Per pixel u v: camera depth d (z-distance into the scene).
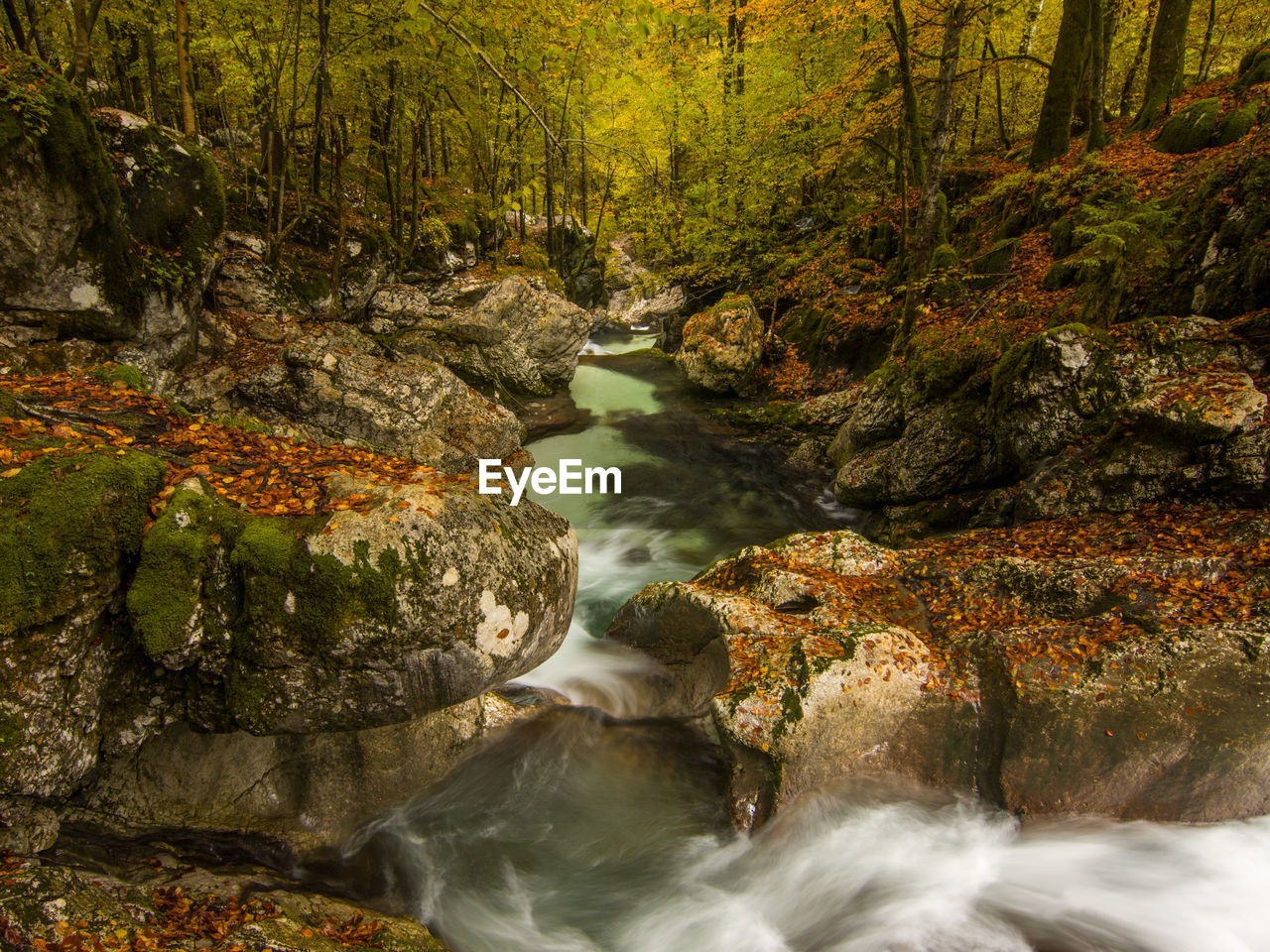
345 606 3.37
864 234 16.81
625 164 21.45
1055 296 9.97
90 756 3.22
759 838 4.40
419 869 4.18
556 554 4.39
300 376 9.32
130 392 4.67
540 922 4.01
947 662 4.90
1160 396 6.60
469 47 4.23
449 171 19.77
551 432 13.48
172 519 3.32
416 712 3.81
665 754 5.14
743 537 10.06
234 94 12.34
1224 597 4.93
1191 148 11.12
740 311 15.34
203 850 3.74
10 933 2.41
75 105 6.74
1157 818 4.28
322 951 2.91
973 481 8.66
